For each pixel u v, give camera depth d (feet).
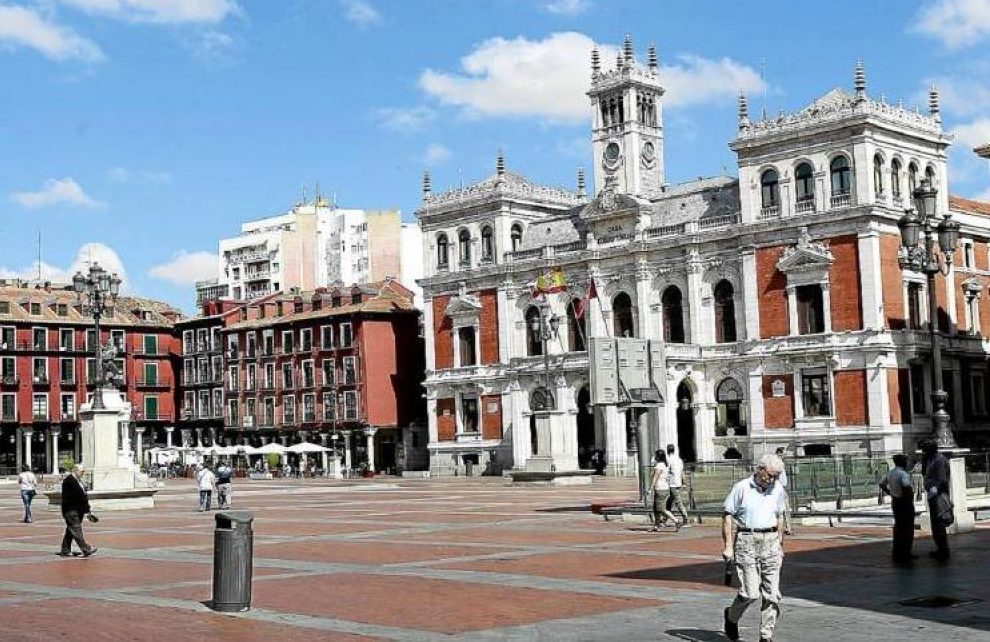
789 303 297.33
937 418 119.44
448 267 383.86
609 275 339.36
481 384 368.48
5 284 516.32
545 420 263.70
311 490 272.72
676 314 326.24
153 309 522.06
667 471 131.54
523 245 374.63
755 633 63.93
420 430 418.10
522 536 124.88
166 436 497.05
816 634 62.75
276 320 447.01
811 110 294.46
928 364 293.64
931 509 95.40
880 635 62.13
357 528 142.61
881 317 283.38
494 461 364.17
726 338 314.35
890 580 82.99
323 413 425.28
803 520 129.49
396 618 70.38
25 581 93.50
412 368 419.54
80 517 114.73
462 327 376.89
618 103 350.64
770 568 59.52
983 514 131.23
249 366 462.19
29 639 64.44
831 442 289.12
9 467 466.29
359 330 412.98
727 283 314.14
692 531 128.47
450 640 63.00
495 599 77.15
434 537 126.31
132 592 84.33
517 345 361.10
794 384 296.30
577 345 347.56
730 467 150.30
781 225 297.53
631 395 141.69
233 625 68.54
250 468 434.30
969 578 83.76
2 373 465.47
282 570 96.43
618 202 337.93
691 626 66.33
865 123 282.77
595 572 90.84
